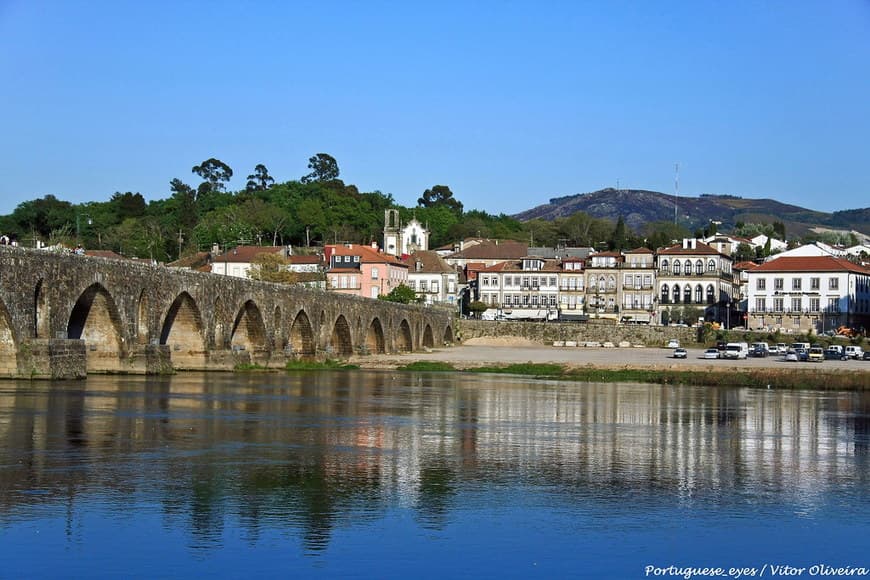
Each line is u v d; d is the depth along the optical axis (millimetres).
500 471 58469
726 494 54219
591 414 88375
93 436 65062
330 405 90000
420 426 76625
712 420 86375
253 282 133375
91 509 47031
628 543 44750
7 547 41500
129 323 106250
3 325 90438
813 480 58594
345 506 49094
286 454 61781
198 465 57250
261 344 137375
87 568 39500
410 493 52156
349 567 40500
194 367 123062
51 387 89688
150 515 46406
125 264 105000
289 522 46125
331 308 157750
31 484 51000
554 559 42250
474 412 87438
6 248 87375
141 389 94625
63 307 94750
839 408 99938
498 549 43219
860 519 49719
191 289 118000
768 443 72812
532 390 113625
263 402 90062
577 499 51938
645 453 66500
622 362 161750
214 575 39188
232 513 47281
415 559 41625
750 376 134750
